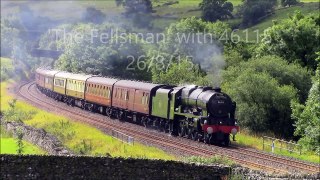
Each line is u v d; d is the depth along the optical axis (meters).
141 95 69.44
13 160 29.27
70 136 58.62
